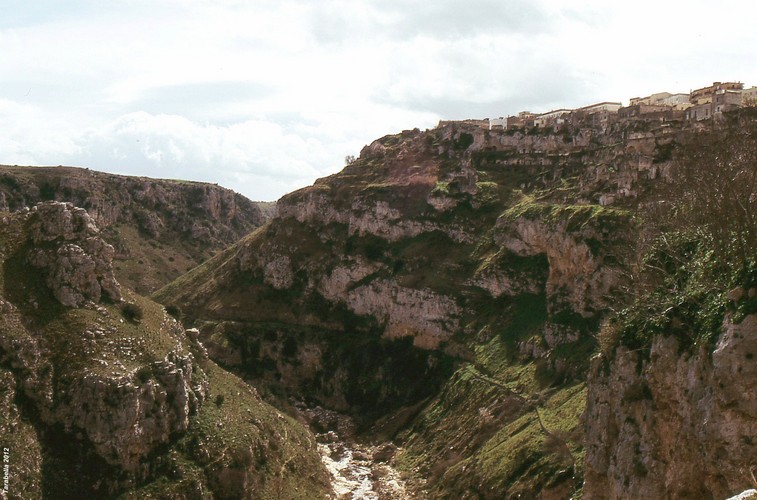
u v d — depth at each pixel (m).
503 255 156.50
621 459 60.31
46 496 80.19
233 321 194.12
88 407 86.25
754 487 44.31
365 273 184.88
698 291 57.28
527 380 122.31
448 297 159.38
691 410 52.81
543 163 182.25
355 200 198.75
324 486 107.00
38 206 106.44
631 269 89.88
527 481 90.69
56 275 98.00
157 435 90.06
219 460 92.56
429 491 108.62
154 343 99.75
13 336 89.19
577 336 120.94
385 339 171.12
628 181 131.75
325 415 157.62
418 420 137.88
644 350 60.97
